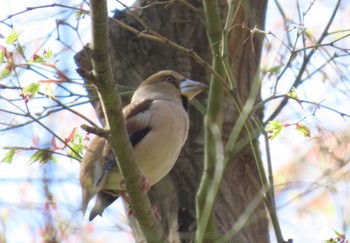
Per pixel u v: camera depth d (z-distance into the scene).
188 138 12.44
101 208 11.86
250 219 11.75
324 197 12.62
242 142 11.20
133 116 11.68
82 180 11.25
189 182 12.04
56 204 11.44
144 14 13.08
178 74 12.59
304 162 13.02
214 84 10.83
